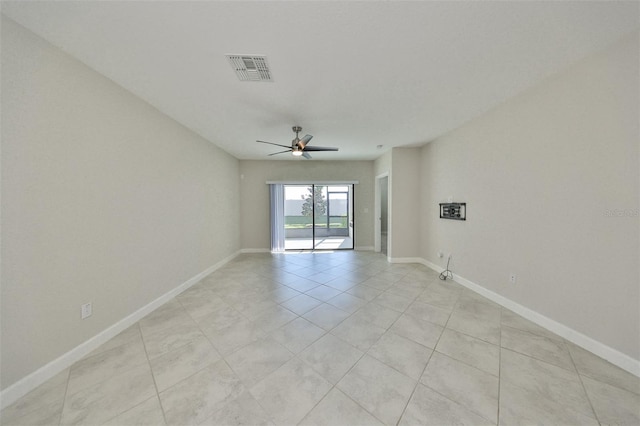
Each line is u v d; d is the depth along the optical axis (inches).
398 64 72.1
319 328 85.1
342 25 56.1
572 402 52.2
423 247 172.1
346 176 224.4
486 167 109.8
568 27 57.1
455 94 91.7
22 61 55.5
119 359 67.9
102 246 76.6
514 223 95.5
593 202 69.0
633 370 60.4
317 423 47.8
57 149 63.1
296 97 92.8
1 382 51.8
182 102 96.5
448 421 48.1
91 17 52.8
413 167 174.2
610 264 65.4
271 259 193.3
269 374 61.8
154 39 60.4
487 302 106.2
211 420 48.5
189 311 99.5
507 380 58.9
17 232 54.9
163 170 107.1
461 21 55.1
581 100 71.1
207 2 49.4
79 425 47.4
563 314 77.7
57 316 62.9
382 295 115.6
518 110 92.1
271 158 208.7
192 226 131.9
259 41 61.5
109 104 79.0
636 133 59.6
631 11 51.9
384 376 60.8
